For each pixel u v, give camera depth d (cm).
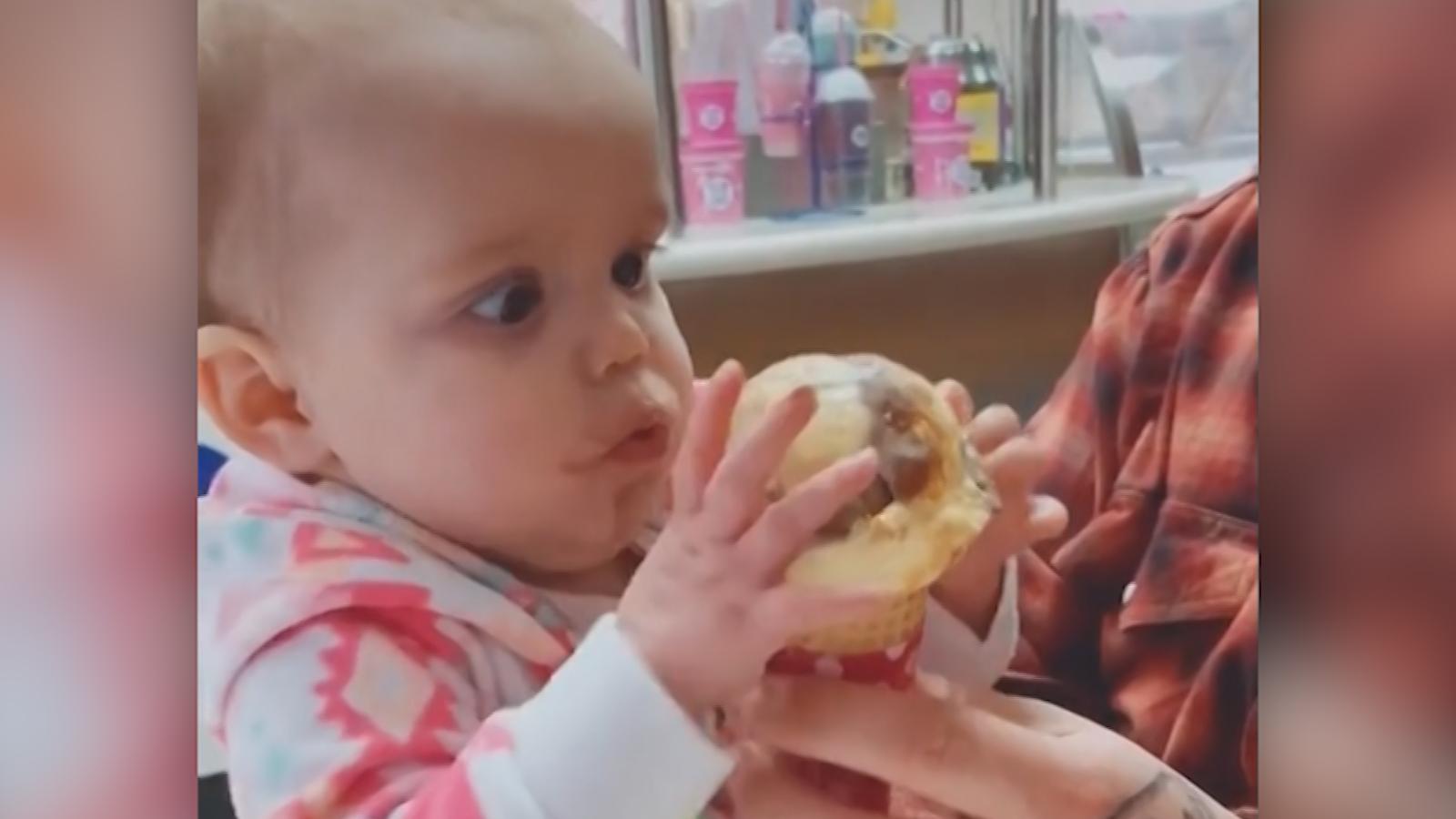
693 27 148
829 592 48
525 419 64
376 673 61
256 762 60
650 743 50
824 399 52
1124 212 156
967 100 162
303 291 65
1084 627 92
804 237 136
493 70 65
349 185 63
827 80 154
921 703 53
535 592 68
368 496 67
